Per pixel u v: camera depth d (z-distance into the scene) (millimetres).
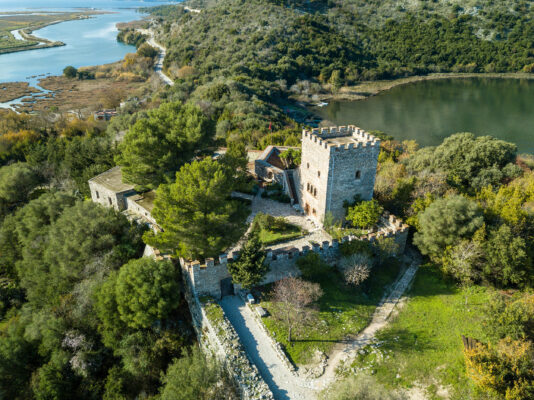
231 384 31453
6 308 52344
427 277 43094
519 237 39656
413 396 30000
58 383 36125
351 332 35750
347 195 49000
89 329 40125
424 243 43875
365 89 172625
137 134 51312
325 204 48312
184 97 133500
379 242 43000
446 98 159625
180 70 164750
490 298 35844
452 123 129250
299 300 35688
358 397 26312
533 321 31203
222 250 40375
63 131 105125
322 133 51562
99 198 60906
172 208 37000
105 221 47844
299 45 184000
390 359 32969
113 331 37250
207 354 35656
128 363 35781
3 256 57938
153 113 56469
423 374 31547
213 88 126812
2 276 59562
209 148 61188
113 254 45625
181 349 36969
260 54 172375
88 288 41188
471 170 67188
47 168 77562
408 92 170125
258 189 61812
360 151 46750
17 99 153875
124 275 37281
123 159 51469
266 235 48531
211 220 37531
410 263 45688
